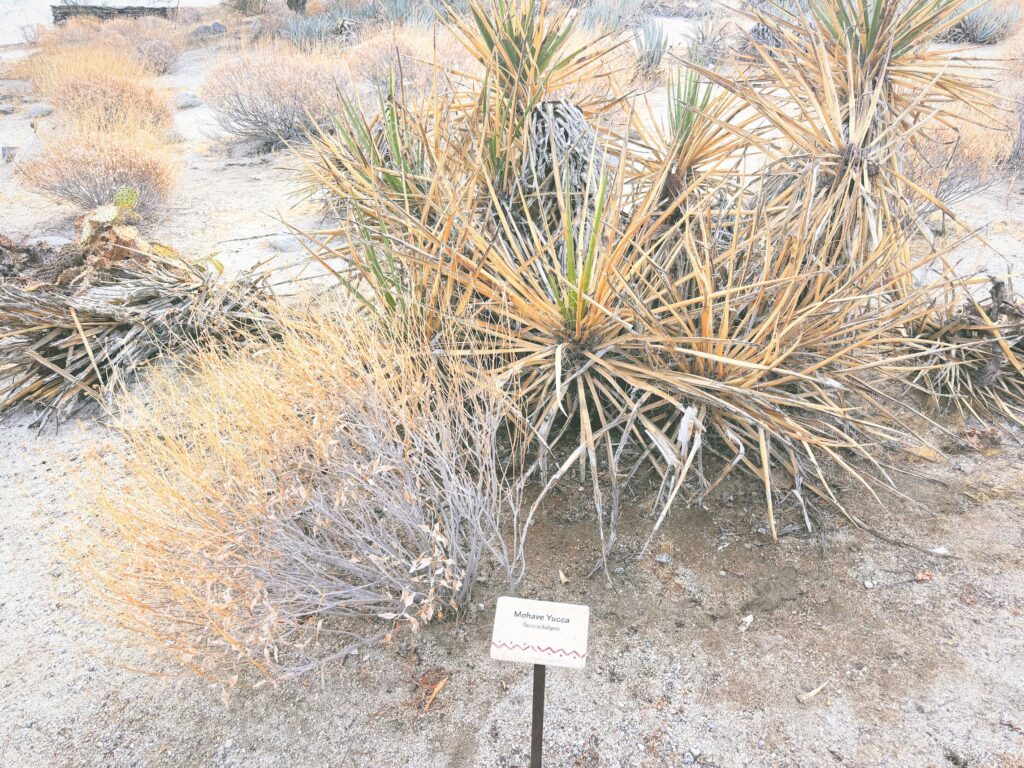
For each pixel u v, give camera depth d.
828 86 2.49
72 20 17.67
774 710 1.74
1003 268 3.77
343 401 2.00
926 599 1.98
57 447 2.88
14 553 2.36
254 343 2.60
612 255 2.25
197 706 1.86
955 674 1.78
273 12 19.03
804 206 2.53
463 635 1.98
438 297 2.46
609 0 11.53
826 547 2.16
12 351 3.25
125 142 5.71
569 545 2.22
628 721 1.74
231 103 7.46
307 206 5.43
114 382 3.11
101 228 4.00
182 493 1.79
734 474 2.42
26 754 1.77
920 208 3.66
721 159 2.87
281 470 1.83
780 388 2.46
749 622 1.96
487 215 2.48
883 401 2.78
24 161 6.39
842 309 2.31
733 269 2.28
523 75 2.95
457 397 2.13
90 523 2.43
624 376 2.30
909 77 2.81
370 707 1.82
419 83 5.04
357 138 3.21
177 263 3.81
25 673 1.97
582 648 1.45
